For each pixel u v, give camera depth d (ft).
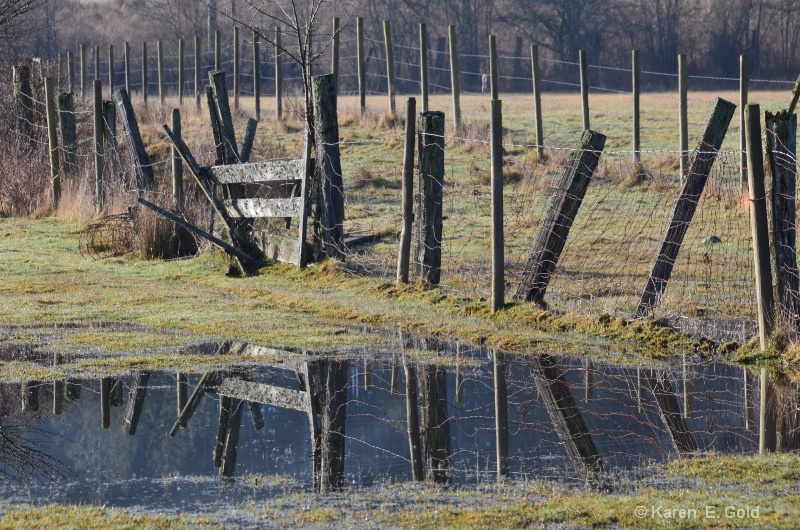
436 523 32.83
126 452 42.47
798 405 47.85
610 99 267.59
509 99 259.60
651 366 55.42
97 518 33.58
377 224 104.17
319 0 88.02
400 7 426.10
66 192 118.42
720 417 46.39
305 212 80.59
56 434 45.06
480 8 444.55
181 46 207.00
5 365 55.42
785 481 36.83
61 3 409.90
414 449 42.55
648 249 86.99
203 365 56.13
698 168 61.31
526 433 44.47
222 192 89.15
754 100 253.03
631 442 42.83
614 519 33.01
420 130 72.08
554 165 125.59
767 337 55.72
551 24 440.86
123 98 106.52
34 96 141.90
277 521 33.30
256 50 181.37
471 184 119.44
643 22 444.14
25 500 36.50
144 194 102.47
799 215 72.69
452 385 52.49
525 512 33.71
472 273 77.82
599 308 65.77
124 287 78.02
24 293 75.31
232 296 74.74
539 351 58.54
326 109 79.82
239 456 41.91
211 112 88.02
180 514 34.35
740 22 436.76
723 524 32.50
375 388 52.24
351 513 34.04
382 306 68.90
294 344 60.39
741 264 80.33
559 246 66.18
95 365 55.67
